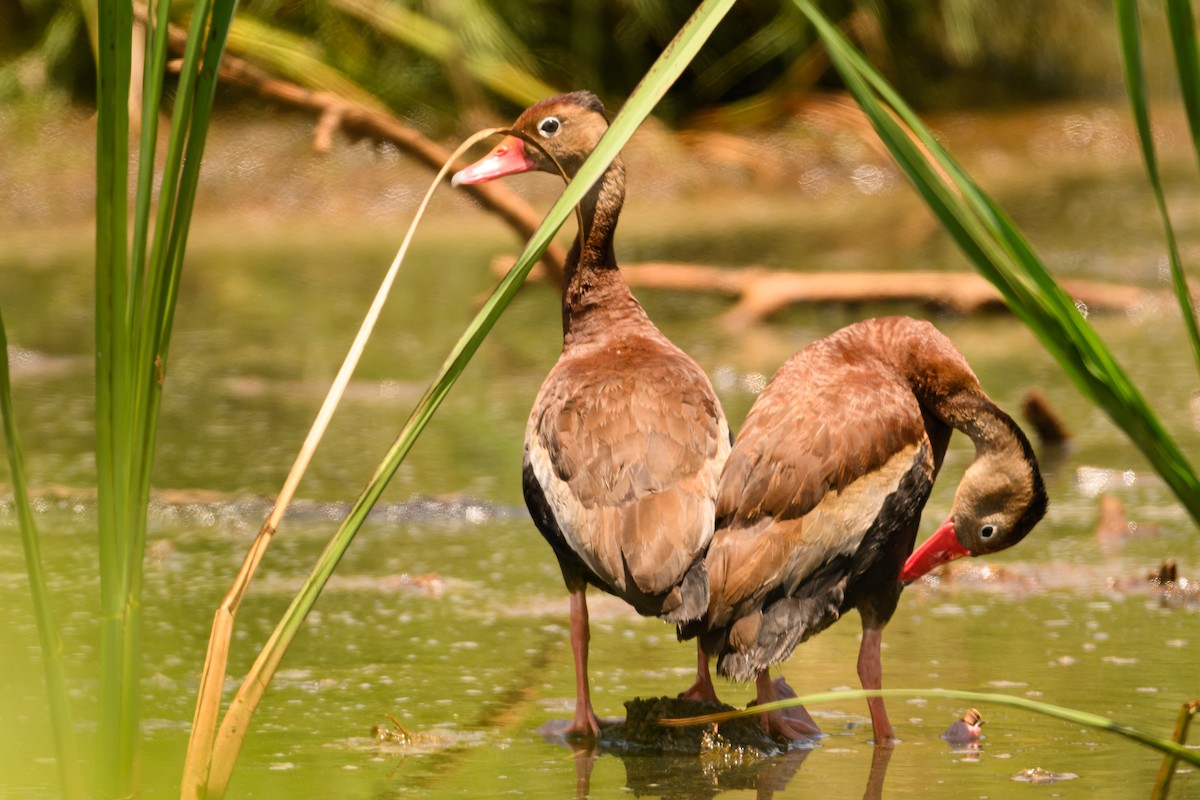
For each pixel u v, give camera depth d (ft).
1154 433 17.20
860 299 73.87
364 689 29.86
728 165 107.65
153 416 18.72
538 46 92.43
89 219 99.96
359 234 97.71
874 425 26.68
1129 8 15.88
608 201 33.71
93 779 23.11
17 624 34.37
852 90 16.98
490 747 26.43
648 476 26.63
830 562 25.94
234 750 19.36
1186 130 119.44
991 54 124.36
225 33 18.20
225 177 102.73
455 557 40.96
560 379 29.99
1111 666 30.27
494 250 92.48
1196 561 39.22
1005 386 58.95
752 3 87.76
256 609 35.78
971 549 27.94
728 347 67.46
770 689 27.48
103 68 17.88
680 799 23.58
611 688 29.99
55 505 45.93
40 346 69.56
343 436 54.70
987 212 17.24
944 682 29.30
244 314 76.89
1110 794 23.36
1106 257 84.69
